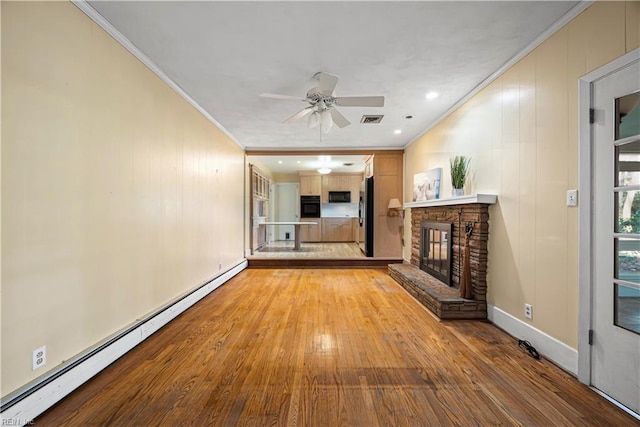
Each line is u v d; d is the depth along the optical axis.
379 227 6.11
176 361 2.18
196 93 3.34
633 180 1.64
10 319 1.46
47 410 1.62
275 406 1.68
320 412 1.63
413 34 2.22
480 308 3.02
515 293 2.58
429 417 1.59
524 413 1.62
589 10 1.86
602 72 1.78
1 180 1.42
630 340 1.64
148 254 2.65
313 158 7.49
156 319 2.71
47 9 1.65
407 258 5.75
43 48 1.63
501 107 2.75
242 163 6.02
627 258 1.68
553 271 2.16
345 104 2.93
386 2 1.88
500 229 2.79
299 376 1.99
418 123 4.43
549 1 1.88
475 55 2.52
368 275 5.22
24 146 1.53
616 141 1.72
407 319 3.05
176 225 3.18
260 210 8.07
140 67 2.51
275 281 4.78
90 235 1.96
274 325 2.89
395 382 1.92
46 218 1.64
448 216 3.77
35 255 1.58
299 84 3.10
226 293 4.05
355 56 2.54
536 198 2.32
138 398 1.74
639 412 1.60
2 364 1.43
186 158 3.41
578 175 1.93
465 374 2.01
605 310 1.79
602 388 1.79
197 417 1.59
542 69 2.24
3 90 1.43
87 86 1.94
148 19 2.05
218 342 2.51
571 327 2.00
